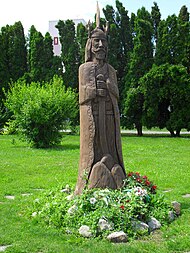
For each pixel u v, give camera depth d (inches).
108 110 299.9
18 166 536.1
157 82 1073.5
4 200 342.0
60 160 597.3
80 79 303.6
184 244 220.7
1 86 1336.1
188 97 1054.4
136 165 542.3
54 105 786.8
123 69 1327.5
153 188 301.0
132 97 1119.0
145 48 1182.3
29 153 689.6
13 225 260.7
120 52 1322.6
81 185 290.8
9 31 1364.4
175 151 719.1
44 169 511.2
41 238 233.5
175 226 257.6
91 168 291.1
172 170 499.5
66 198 292.0
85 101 297.3
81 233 237.5
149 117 1107.3
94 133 293.0
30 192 378.6
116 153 300.7
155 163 561.6
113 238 229.3
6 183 419.2
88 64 303.7
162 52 1149.7
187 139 987.3
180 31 1142.3
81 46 1301.7
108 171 290.2
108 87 299.7
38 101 782.5
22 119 784.3
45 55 1328.7
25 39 1411.2
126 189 279.6
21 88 874.8
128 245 221.9
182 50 1143.6
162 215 267.4
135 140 967.0
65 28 1342.3
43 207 280.5
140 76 1192.2
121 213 248.1
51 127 794.2
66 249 215.0
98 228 239.5
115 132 301.4
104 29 312.3
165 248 217.6
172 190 386.0
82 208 256.7
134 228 242.8
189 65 1160.2
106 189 275.4
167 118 1125.7
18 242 227.8
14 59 1354.6
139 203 260.5
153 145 826.8
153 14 1296.8
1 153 689.6
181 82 1050.7
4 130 1190.3
